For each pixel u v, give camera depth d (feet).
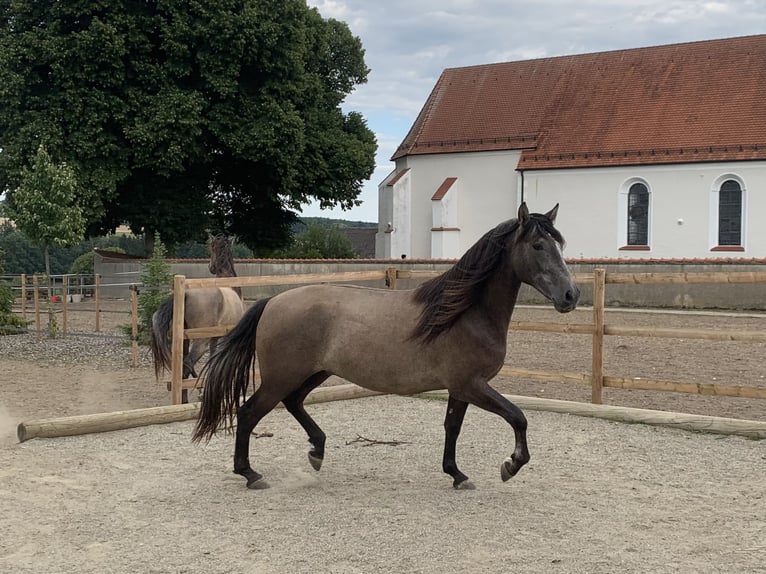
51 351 51.44
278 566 14.89
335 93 124.98
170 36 95.35
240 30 97.40
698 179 103.09
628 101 115.96
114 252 112.06
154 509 18.52
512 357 47.57
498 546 15.96
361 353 19.49
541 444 25.27
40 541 16.28
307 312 19.83
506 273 18.60
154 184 105.91
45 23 96.73
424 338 18.81
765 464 22.66
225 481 21.03
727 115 106.01
